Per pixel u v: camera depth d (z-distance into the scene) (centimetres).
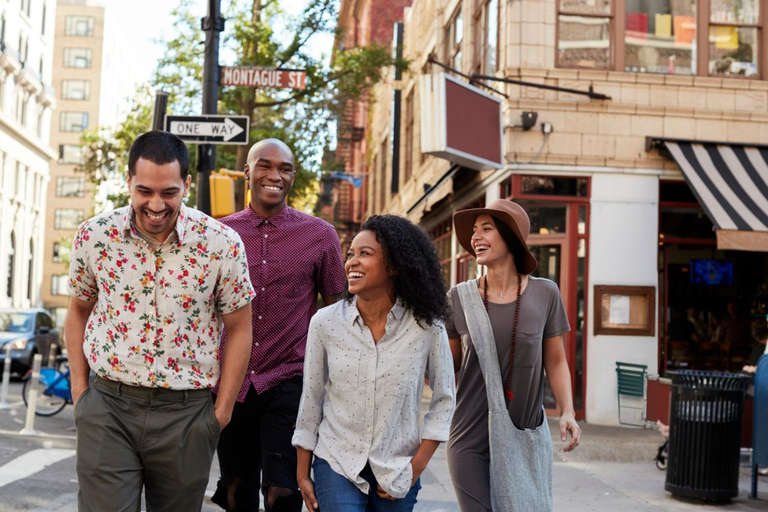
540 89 1365
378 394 356
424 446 362
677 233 1408
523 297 438
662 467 966
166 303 356
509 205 443
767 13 1429
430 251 366
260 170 484
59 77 8869
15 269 6062
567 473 935
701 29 1418
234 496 483
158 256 355
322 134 2317
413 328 361
